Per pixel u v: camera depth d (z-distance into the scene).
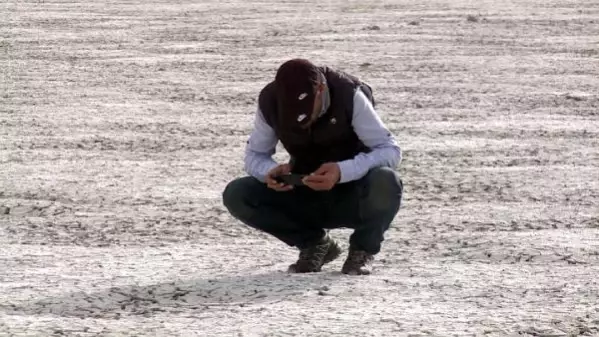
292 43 27.75
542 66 24.11
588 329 7.21
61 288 8.63
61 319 7.47
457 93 21.12
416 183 14.08
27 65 24.62
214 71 23.97
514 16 32.06
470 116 19.00
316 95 8.23
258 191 8.98
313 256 9.23
